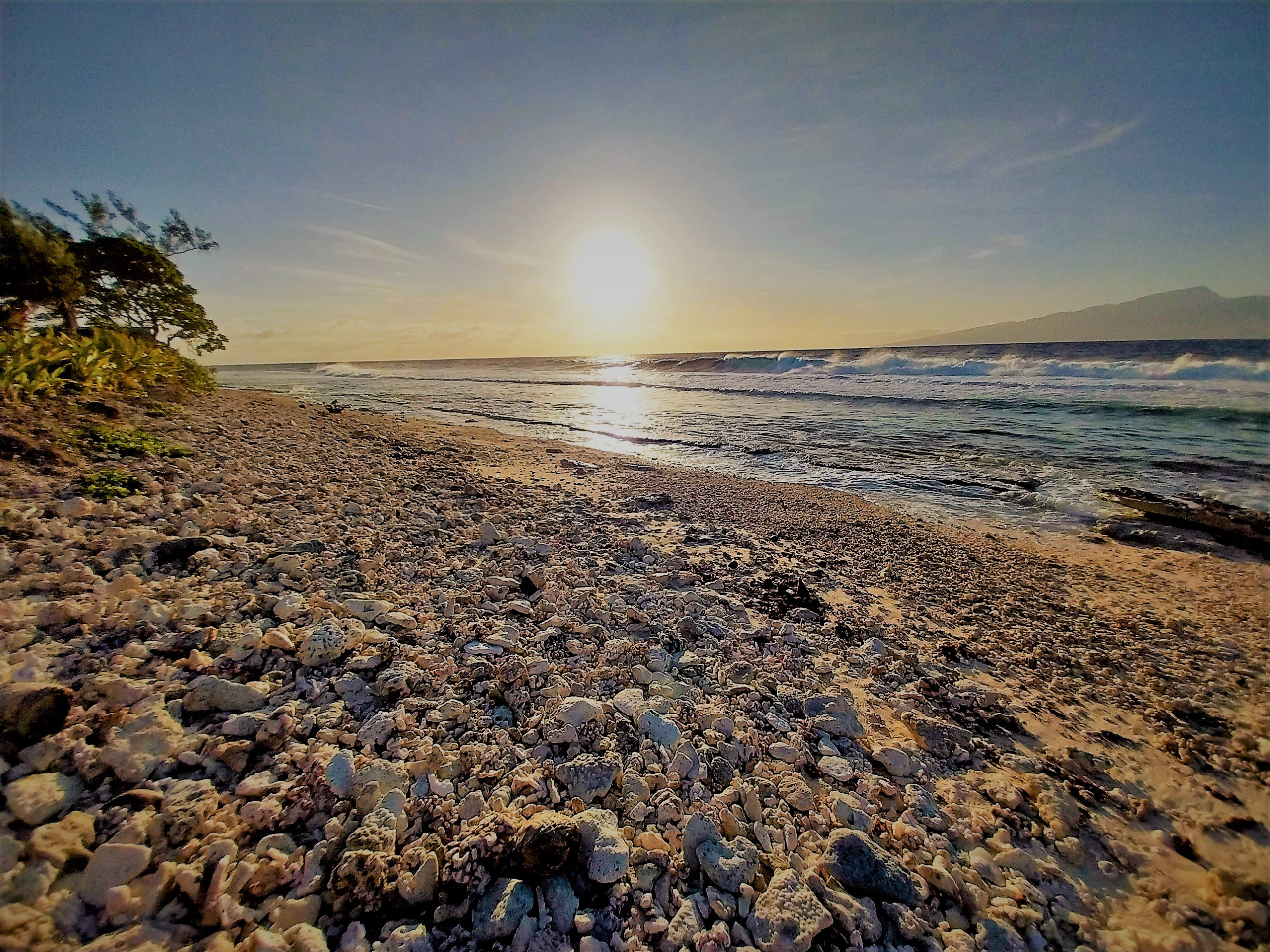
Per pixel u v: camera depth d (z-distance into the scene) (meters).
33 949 1.73
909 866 2.70
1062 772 3.69
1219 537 9.66
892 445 18.22
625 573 6.42
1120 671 5.22
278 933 1.97
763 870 2.56
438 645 4.04
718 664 4.54
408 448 13.59
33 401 7.59
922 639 5.58
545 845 2.34
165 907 1.98
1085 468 14.55
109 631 3.32
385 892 2.16
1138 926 2.58
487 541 6.61
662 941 2.16
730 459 16.69
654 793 2.94
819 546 8.58
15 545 4.00
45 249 12.78
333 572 4.90
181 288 18.55
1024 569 8.13
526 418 26.00
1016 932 2.46
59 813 2.16
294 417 15.67
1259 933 2.53
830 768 3.38
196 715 2.87
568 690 3.67
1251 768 3.81
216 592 4.09
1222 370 28.34
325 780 2.60
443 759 2.90
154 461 6.95
